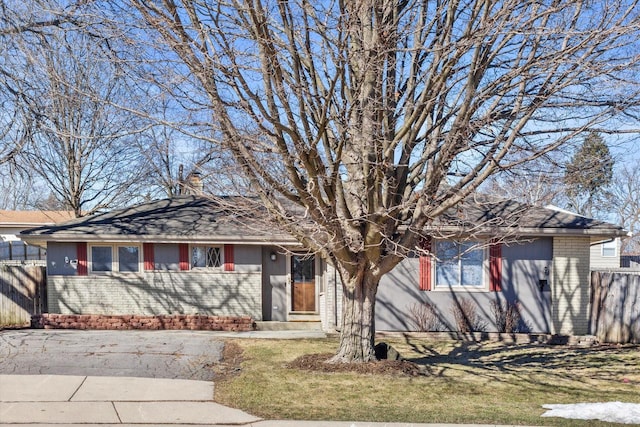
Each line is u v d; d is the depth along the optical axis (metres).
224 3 6.86
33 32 11.38
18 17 11.02
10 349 9.66
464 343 12.65
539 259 13.62
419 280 13.52
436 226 9.43
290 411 6.33
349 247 8.23
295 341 11.58
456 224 10.38
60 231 13.95
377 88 7.77
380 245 8.25
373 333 9.13
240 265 14.48
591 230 13.24
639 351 12.02
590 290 13.97
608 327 13.22
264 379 7.86
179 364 8.73
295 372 8.34
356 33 7.55
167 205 16.36
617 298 13.23
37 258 26.75
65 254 14.23
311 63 7.87
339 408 6.52
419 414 6.35
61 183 23.36
